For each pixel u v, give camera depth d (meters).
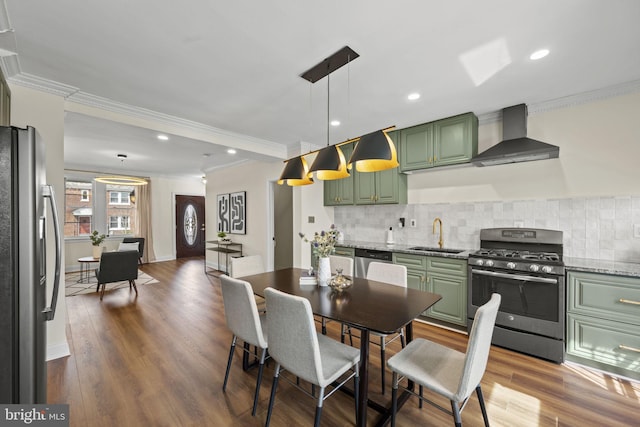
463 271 2.88
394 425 1.55
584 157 2.67
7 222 1.20
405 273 2.35
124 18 1.64
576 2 1.50
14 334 1.22
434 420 1.71
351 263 2.69
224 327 3.10
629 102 2.47
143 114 3.02
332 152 2.03
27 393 1.24
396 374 1.54
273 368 2.30
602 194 2.58
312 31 1.76
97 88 2.52
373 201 3.99
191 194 8.30
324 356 1.63
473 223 3.33
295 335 1.44
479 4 1.52
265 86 2.48
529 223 2.96
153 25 1.71
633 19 1.62
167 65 2.15
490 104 2.85
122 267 4.24
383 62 2.10
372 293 2.00
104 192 6.70
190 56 2.04
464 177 3.41
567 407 1.80
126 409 1.79
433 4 1.53
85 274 5.86
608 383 2.05
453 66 2.15
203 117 3.25
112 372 2.20
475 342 1.25
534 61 2.07
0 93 1.87
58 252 1.48
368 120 3.32
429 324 3.18
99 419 1.70
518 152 2.63
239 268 2.71
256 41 1.86
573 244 2.71
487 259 2.68
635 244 2.44
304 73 2.26
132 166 6.43
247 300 1.75
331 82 2.41
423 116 3.19
